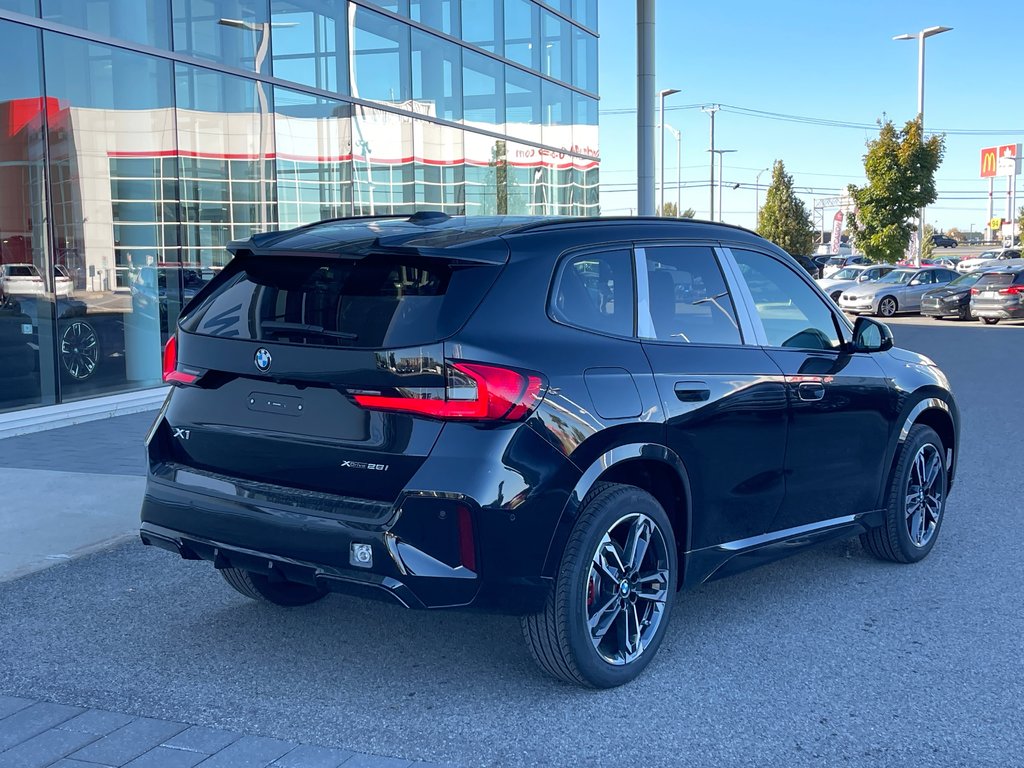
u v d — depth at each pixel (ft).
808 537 16.40
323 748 11.58
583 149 71.61
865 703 12.89
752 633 15.39
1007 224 246.88
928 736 11.98
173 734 11.91
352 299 12.51
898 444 18.07
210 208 40.57
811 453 16.07
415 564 11.59
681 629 15.57
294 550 12.19
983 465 27.84
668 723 12.30
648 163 54.19
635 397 13.05
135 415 35.73
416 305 12.09
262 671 13.84
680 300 14.55
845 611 16.37
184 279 39.70
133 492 23.30
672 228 14.98
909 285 100.83
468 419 11.65
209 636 15.11
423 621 15.83
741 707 12.76
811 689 13.32
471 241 12.49
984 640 15.08
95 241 36.04
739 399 14.57
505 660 14.28
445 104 54.19
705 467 14.12
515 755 11.47
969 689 13.32
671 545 13.83
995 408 38.42
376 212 49.06
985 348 64.39
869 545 18.86
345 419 12.13
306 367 12.30
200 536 13.06
